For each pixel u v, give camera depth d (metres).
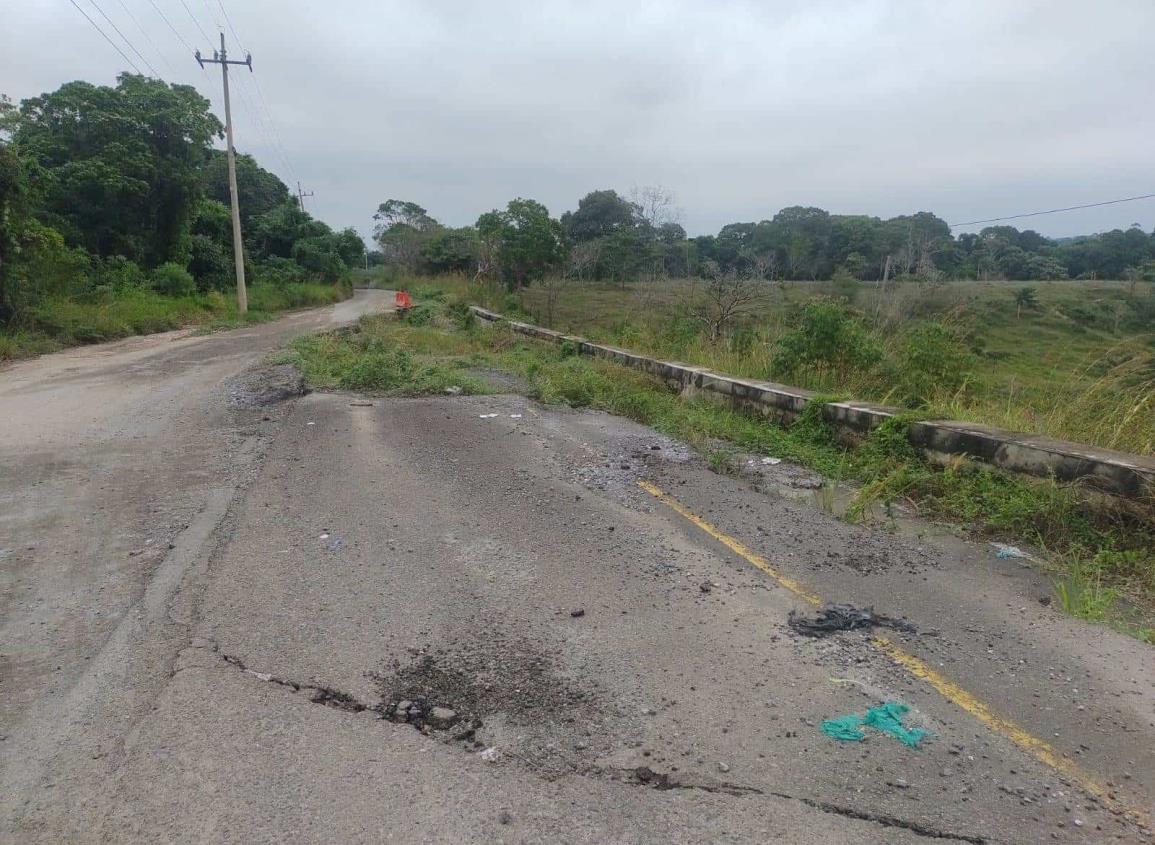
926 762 2.81
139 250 28.39
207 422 8.85
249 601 4.06
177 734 2.91
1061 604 4.20
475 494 6.02
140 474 6.57
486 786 2.65
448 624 3.82
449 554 4.75
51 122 27.16
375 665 3.43
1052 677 3.41
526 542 4.98
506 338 18.62
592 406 10.30
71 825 2.45
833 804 2.58
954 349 8.81
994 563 4.81
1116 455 5.46
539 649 3.59
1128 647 3.71
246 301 30.98
